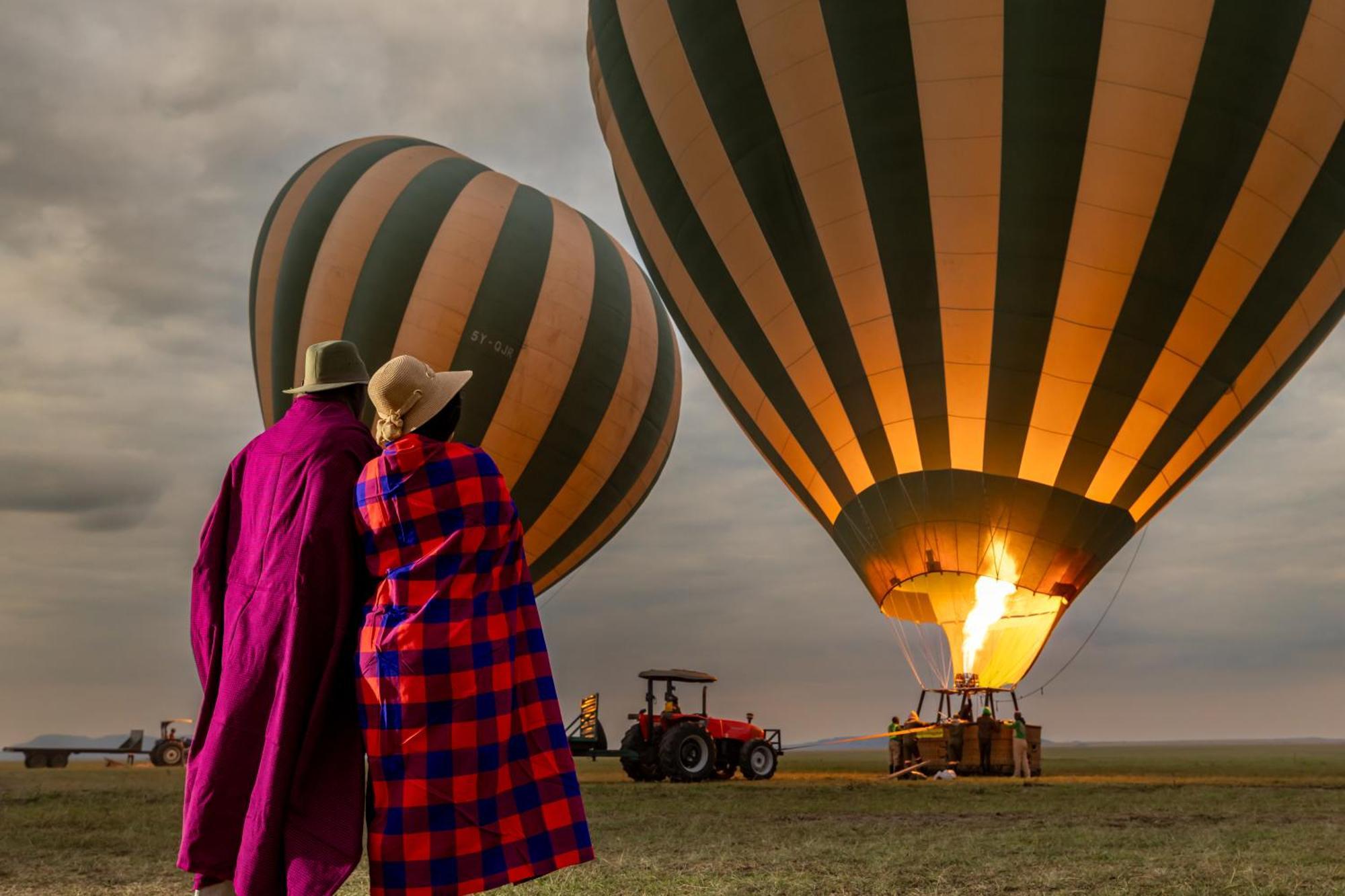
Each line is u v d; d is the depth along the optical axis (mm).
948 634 20062
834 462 19969
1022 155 17266
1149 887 5582
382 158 28594
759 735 21156
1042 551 18469
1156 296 17438
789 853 7262
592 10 23094
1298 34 16828
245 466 3234
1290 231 17578
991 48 17219
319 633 2902
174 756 40906
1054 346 17766
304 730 2818
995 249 17609
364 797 2861
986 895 5410
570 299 28156
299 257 27281
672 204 21125
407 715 2760
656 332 31016
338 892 5695
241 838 2773
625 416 29484
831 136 18297
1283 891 5414
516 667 2953
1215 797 13289
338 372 3379
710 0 19453
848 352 18984
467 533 2904
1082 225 17281
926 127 17609
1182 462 18766
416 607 2842
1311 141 17266
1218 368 18078
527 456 27719
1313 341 19312
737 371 21406
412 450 2941
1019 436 18219
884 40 17688
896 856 7047
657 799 13414
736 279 20266
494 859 2756
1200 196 17047
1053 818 10164
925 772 19688
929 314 18156
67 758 41594
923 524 18734
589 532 30406
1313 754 72312
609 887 5742
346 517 3012
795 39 18406
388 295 26594
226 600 3041
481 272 27203
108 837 9125
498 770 2820
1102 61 16875
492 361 26953
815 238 18797
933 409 18500
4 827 10016
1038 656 19234
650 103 21031
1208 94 16766
